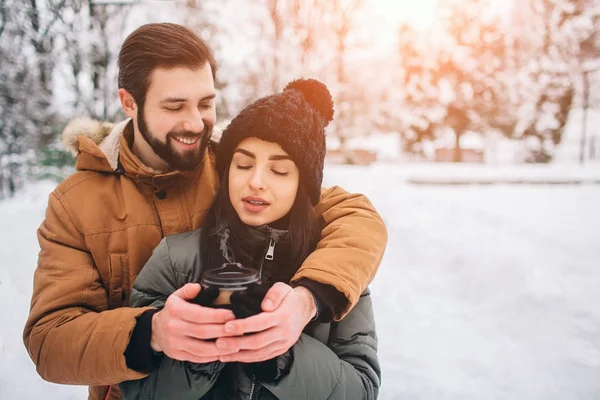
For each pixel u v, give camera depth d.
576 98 23.44
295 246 1.23
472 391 2.71
